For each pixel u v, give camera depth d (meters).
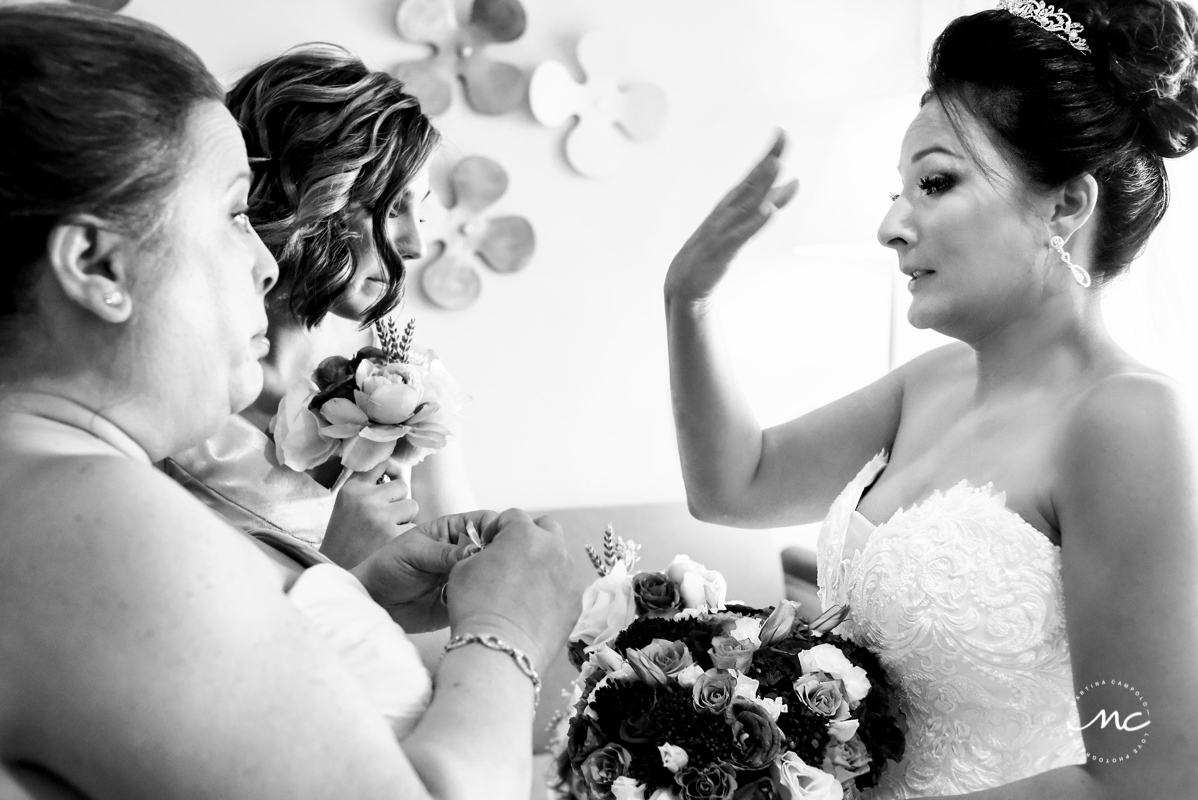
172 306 0.67
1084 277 1.20
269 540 0.88
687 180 3.44
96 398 0.66
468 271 3.20
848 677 1.17
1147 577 1.00
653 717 1.12
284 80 1.50
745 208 1.37
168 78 0.67
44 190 0.62
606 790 1.12
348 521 1.30
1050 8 1.19
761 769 1.10
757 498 1.58
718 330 1.49
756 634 1.25
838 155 3.02
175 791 0.56
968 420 1.34
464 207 3.18
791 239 3.58
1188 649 0.98
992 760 1.19
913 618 1.22
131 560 0.56
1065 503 1.10
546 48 3.27
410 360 1.43
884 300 3.70
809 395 3.65
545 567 0.80
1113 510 1.03
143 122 0.65
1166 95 1.15
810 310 3.63
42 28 0.65
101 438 0.66
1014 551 1.15
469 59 3.15
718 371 1.50
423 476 1.77
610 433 3.43
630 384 3.43
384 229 1.56
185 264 0.67
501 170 3.18
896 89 3.59
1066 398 1.19
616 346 3.41
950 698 1.21
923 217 1.25
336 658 0.62
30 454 0.61
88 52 0.64
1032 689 1.15
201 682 0.56
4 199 0.62
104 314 0.64
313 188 1.46
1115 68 1.15
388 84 1.53
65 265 0.63
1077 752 1.16
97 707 0.55
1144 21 1.14
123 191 0.64
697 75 3.44
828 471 1.58
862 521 1.38
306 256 1.49
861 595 1.30
